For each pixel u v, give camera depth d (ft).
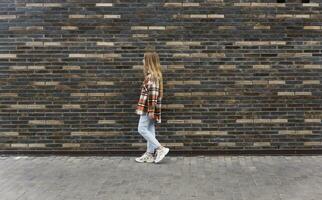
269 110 26.58
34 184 21.17
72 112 26.63
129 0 26.20
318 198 19.07
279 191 20.01
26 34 26.43
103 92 26.58
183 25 26.27
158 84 24.41
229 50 26.35
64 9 26.32
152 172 23.16
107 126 26.66
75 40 26.40
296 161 25.34
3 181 21.67
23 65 26.53
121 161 25.57
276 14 26.27
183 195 19.51
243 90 26.53
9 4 26.35
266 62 26.43
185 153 26.71
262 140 26.66
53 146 26.81
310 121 26.61
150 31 26.32
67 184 21.17
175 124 26.63
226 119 26.61
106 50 26.40
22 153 26.86
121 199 19.04
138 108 24.45
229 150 26.68
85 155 26.76
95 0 26.22
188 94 26.53
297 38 26.35
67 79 26.53
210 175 22.56
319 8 26.30
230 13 26.23
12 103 26.63
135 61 26.45
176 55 26.40
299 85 26.50
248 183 21.18
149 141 24.84
